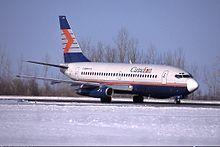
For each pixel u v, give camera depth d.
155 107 122.31
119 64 155.12
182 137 65.50
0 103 136.75
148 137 64.75
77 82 152.50
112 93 149.12
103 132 69.56
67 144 57.75
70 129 72.75
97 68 158.38
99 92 146.62
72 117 91.69
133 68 149.75
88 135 66.12
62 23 170.12
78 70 162.38
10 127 74.81
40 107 117.12
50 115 95.69
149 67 146.75
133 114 99.25
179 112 107.06
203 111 111.38
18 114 97.50
